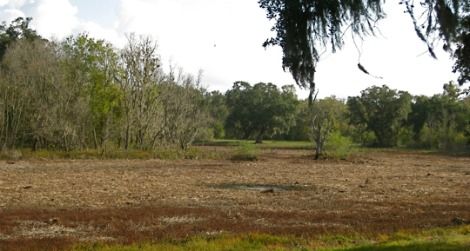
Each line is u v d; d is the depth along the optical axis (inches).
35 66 2279.8
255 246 545.0
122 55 2442.2
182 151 2343.8
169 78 2518.5
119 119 2437.3
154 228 659.4
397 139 4202.8
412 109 4389.8
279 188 1178.0
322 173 1606.8
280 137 4936.0
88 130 2421.3
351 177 1480.1
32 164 1802.4
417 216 769.6
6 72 2342.5
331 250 483.8
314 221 719.1
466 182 1343.5
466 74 482.9
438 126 3794.3
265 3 435.2
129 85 2421.3
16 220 706.2
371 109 4222.4
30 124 2288.4
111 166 1765.5
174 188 1141.7
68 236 609.6
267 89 4606.3
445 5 401.7
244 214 776.3
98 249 532.7
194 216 753.0
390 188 1186.6
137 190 1093.1
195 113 2561.5
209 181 1310.3
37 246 550.3
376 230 645.9
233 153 2383.1
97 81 2434.8
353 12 426.6
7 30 2928.2
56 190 1073.5
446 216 770.2
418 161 2337.6
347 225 689.6
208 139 3533.5
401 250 448.5
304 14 428.1
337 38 430.9
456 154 3036.4
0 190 1058.7
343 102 4074.8
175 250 523.8
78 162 1926.7
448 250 438.9
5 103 2222.0
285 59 440.8
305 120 4434.1
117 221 705.6
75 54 2455.7
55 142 2331.4
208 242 566.3
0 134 2219.5
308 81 438.3
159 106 2472.9
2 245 554.9
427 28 416.8
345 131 4094.5
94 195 1000.9
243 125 4677.7
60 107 2282.2
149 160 2103.8
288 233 622.5
